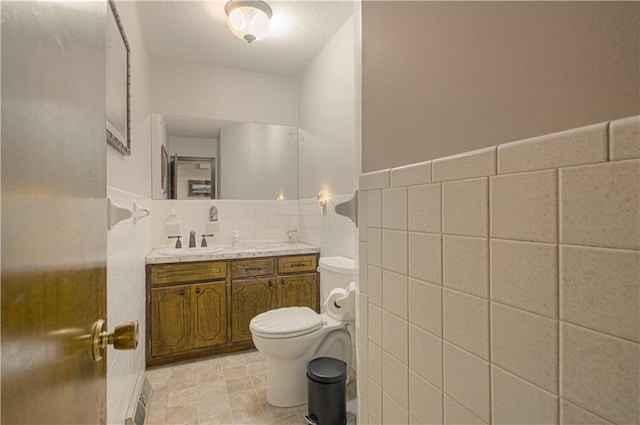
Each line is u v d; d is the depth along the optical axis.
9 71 0.35
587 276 0.48
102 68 0.72
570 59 0.50
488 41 0.64
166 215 2.83
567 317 0.50
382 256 0.95
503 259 0.60
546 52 0.53
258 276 2.61
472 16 0.67
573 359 0.49
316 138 2.86
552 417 0.52
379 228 0.96
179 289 2.38
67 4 0.51
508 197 0.59
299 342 1.82
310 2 2.15
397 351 0.88
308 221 3.05
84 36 0.59
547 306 0.53
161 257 2.33
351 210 1.17
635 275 0.43
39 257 0.41
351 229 2.36
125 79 1.53
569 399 0.50
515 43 0.59
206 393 1.99
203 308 2.45
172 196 2.86
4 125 0.34
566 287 0.50
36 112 0.41
